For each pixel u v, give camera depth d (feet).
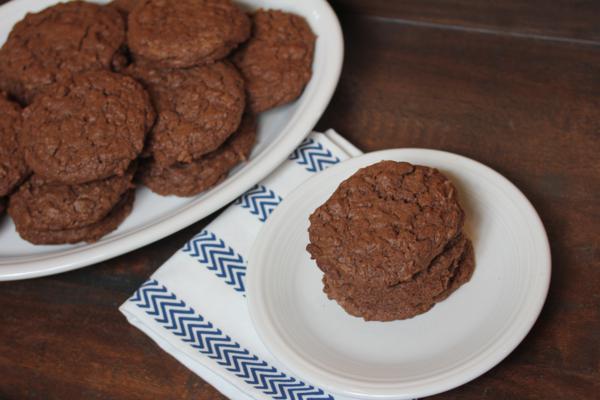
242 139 2.17
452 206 1.84
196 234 2.10
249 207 2.09
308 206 2.00
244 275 2.00
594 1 2.24
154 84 2.14
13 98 2.18
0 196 2.09
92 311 2.02
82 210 2.04
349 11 2.46
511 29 2.35
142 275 2.06
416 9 2.39
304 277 1.95
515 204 1.94
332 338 1.87
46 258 2.01
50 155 2.02
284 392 1.86
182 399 1.90
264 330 1.84
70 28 2.21
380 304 1.87
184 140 2.06
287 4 2.32
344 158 2.13
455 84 2.28
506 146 2.15
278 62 2.21
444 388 1.73
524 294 1.82
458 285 1.90
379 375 1.79
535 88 2.24
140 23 2.17
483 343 1.79
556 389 1.82
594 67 2.27
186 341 1.91
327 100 2.14
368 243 1.80
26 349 1.99
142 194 2.16
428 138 2.19
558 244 1.98
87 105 2.05
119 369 1.94
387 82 2.30
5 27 2.36
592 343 1.86
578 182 2.07
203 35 2.12
